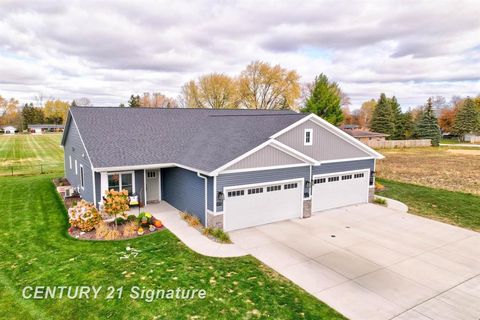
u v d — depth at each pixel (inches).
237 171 521.3
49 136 3088.1
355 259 428.8
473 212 650.8
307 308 315.0
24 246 458.3
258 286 353.4
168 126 767.1
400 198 762.8
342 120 1738.4
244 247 462.9
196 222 546.6
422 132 2365.9
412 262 421.7
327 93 1692.9
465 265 414.6
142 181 661.9
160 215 600.7
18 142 2375.7
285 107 2197.3
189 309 309.0
